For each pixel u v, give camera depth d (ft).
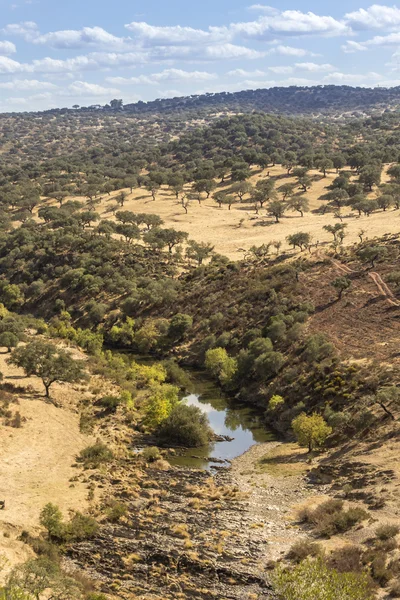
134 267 483.51
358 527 152.87
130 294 444.96
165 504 182.91
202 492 190.60
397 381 241.55
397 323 307.99
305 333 322.96
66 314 440.86
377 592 121.80
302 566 114.11
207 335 370.94
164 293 421.18
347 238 473.67
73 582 128.36
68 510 173.68
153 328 390.83
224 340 350.84
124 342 395.34
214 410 283.59
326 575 111.14
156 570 144.87
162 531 164.45
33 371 269.23
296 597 105.91
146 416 253.85
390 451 195.52
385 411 220.23
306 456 218.18
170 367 329.31
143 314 419.33
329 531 154.20
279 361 299.79
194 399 299.38
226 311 382.01
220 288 414.21
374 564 131.03
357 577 120.98
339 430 226.99
